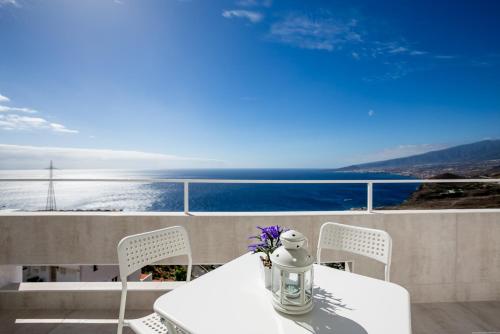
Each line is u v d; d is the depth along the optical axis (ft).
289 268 2.74
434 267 7.61
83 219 7.20
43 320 6.74
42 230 7.16
